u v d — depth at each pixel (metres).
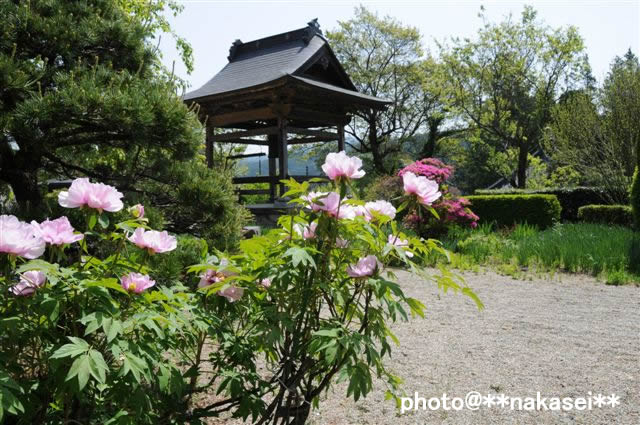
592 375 4.57
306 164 37.81
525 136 30.12
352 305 2.39
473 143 34.34
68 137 4.66
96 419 2.21
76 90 3.79
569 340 5.61
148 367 1.86
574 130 19.62
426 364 4.83
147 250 2.13
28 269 1.75
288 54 15.34
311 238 2.24
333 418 3.68
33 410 1.93
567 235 11.62
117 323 1.80
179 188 4.56
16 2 4.56
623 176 18.38
